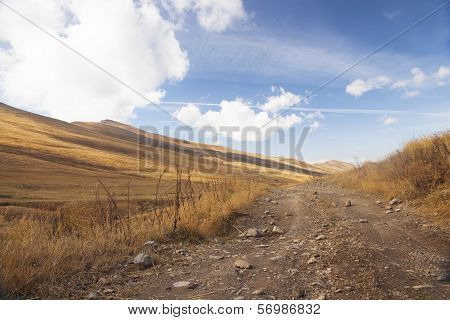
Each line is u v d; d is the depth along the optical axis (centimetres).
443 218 845
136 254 688
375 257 625
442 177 1066
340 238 762
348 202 1140
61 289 509
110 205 890
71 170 6222
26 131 9694
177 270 613
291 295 491
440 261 600
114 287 533
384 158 1576
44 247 645
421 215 905
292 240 800
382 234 780
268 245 775
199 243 805
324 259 630
